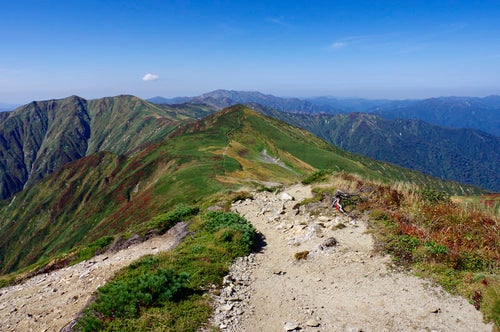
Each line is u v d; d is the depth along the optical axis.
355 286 11.53
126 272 13.46
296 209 20.41
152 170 134.62
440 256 12.01
